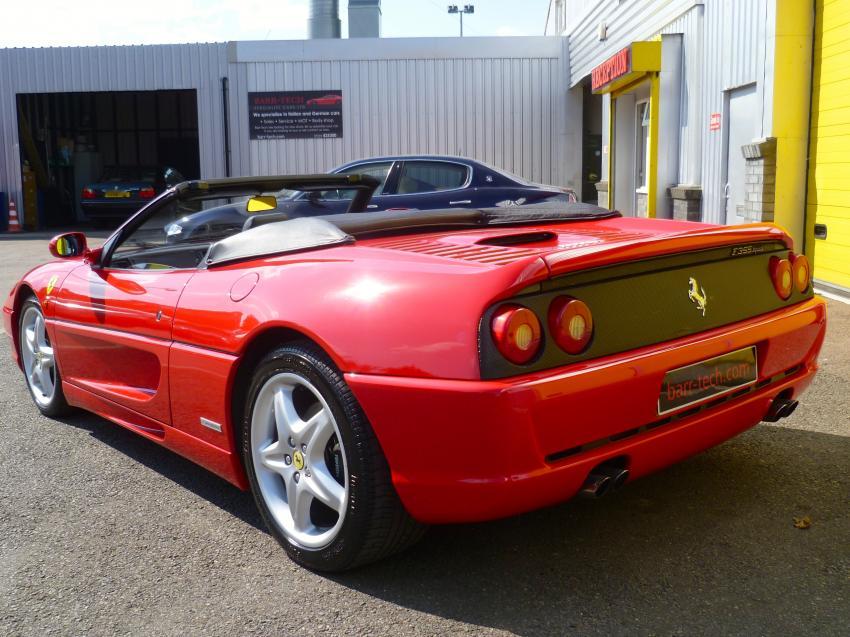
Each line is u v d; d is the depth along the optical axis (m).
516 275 2.16
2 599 2.49
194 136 26.47
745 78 8.70
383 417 2.27
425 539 2.80
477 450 2.14
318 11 36.97
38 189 21.97
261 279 2.75
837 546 2.61
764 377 2.74
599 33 14.91
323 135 18.61
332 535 2.50
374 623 2.29
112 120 26.38
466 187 9.47
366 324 2.32
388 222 3.06
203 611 2.39
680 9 10.77
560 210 3.54
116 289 3.48
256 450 2.74
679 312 2.49
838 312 6.25
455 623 2.27
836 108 7.09
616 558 2.60
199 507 3.16
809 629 2.17
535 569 2.56
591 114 19.91
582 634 2.19
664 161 11.12
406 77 18.30
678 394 2.43
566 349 2.21
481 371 2.12
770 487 3.08
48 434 4.14
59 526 3.01
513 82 18.20
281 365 2.56
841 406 4.03
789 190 7.65
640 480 3.20
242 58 18.62
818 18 7.30
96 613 2.39
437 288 2.26
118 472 3.57
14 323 4.53
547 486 2.18
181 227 3.66
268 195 3.69
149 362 3.31
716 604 2.30
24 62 19.48
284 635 2.25
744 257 2.78
